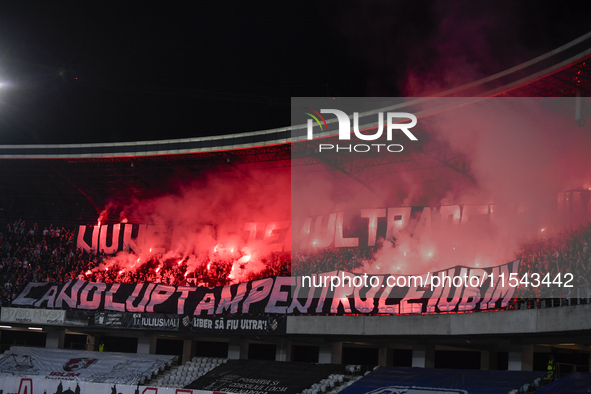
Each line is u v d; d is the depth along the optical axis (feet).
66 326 113.91
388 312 88.17
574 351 91.09
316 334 92.79
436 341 89.30
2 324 122.52
